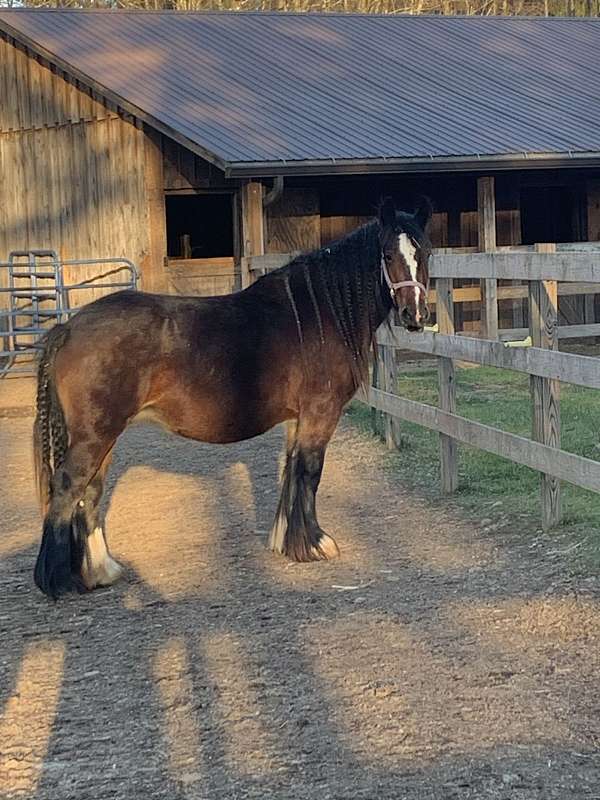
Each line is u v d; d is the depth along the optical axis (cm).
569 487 754
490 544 643
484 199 1530
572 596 538
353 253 630
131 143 1612
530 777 371
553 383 632
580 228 1777
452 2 4366
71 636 533
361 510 751
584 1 4466
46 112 1730
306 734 411
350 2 4066
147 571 632
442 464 776
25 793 380
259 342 604
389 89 1741
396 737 404
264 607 558
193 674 475
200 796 371
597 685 439
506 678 451
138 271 1619
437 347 767
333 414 632
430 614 531
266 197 1460
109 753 406
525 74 1878
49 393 578
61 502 577
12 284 1664
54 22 1898
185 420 596
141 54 1786
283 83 1719
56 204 1736
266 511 765
